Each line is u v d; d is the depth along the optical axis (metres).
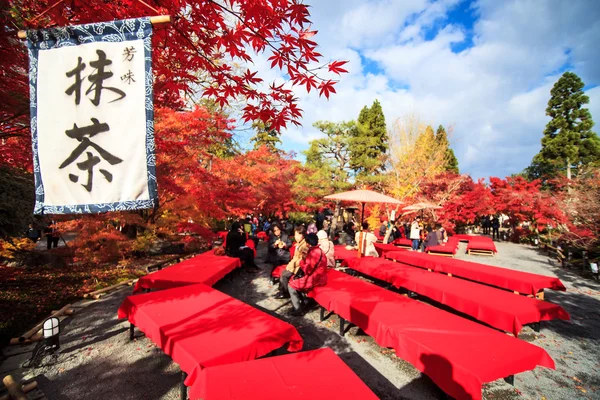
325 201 20.38
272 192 16.62
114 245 7.93
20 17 3.24
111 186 2.29
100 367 3.80
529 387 3.49
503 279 6.12
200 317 3.71
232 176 11.50
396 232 14.66
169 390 3.35
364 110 29.72
